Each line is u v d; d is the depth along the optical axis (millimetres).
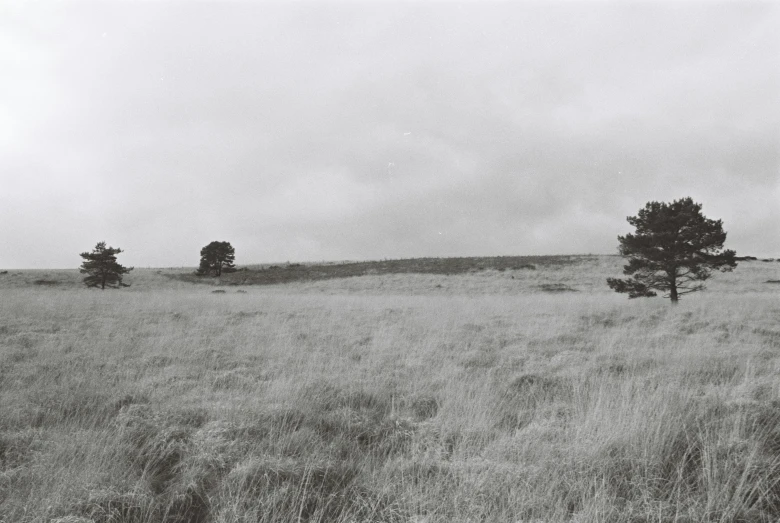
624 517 3605
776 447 4734
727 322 13023
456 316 15477
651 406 5359
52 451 4445
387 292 38281
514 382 7426
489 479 4043
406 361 8961
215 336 11516
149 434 5051
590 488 3908
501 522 3553
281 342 10641
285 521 3637
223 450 4637
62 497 3674
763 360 8555
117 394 6352
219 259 57688
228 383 7352
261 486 4008
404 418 5707
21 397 6055
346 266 59656
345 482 4250
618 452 4484
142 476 4055
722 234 18828
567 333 11898
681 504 3764
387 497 3926
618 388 6617
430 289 40406
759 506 3785
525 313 16281
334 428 5512
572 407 6043
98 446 4500
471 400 6199
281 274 56094
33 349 9070
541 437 4977
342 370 8172
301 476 4184
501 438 4961
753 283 38281
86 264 35812
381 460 4816
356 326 13664
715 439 4742
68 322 12664
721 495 3809
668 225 19266
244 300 19969
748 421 5156
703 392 6477
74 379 6996
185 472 4297
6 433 4859
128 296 20922
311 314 16156
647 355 9047
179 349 9656
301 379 7277
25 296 18516
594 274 45938
